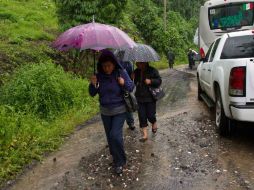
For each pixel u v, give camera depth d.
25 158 3.46
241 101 3.11
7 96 4.92
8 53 6.97
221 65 3.55
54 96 5.10
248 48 3.74
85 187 2.76
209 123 4.17
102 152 3.50
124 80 2.86
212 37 7.63
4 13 10.50
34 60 7.26
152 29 20.33
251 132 3.76
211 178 2.74
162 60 18.36
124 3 8.53
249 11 7.33
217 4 7.46
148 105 3.67
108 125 2.98
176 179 2.76
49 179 2.97
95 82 2.88
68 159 3.41
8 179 3.04
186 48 22.39
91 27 2.62
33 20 11.26
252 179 2.69
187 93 6.54
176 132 3.91
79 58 8.15
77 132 4.35
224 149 3.31
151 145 3.56
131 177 2.87
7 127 3.79
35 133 4.09
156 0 25.92
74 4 8.00
